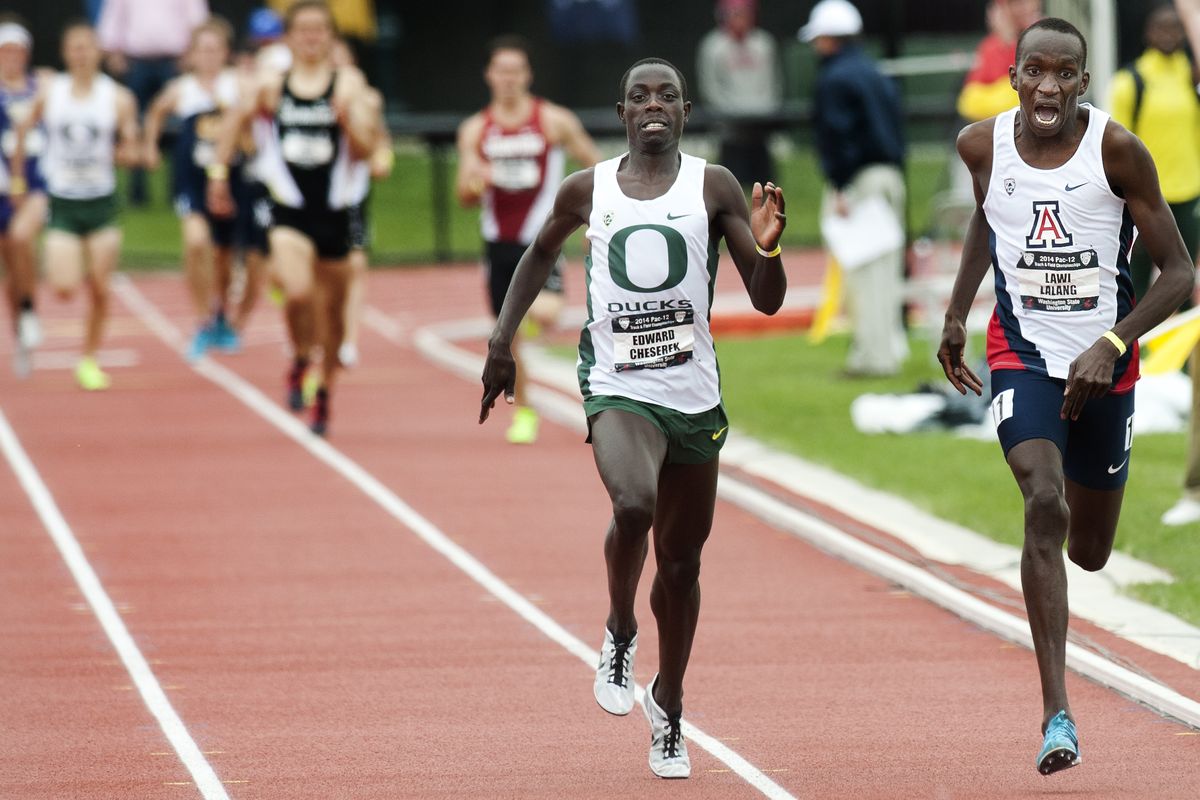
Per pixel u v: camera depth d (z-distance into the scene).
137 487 40.69
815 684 25.64
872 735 23.19
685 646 21.58
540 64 116.44
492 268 46.19
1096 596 29.42
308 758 22.38
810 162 109.81
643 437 20.92
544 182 45.59
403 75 116.25
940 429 45.16
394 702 24.86
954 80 103.06
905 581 31.36
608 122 97.62
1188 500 34.03
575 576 32.41
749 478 40.56
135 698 25.12
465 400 53.50
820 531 34.81
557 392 53.50
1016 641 27.70
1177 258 21.28
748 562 33.53
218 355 63.31
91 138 53.97
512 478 41.69
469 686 25.66
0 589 31.69
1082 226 21.55
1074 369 20.88
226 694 25.30
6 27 58.56
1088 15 51.25
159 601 30.78
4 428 48.50
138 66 96.69
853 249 53.38
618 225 21.27
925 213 89.69
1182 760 21.92
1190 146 46.91
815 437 44.56
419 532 36.12
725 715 24.16
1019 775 21.45
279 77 45.19
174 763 22.20
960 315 22.80
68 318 74.69
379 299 80.88
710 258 21.34
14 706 24.75
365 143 45.19
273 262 46.03
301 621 29.39
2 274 81.56
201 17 97.12
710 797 20.80
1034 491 20.97
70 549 34.78
